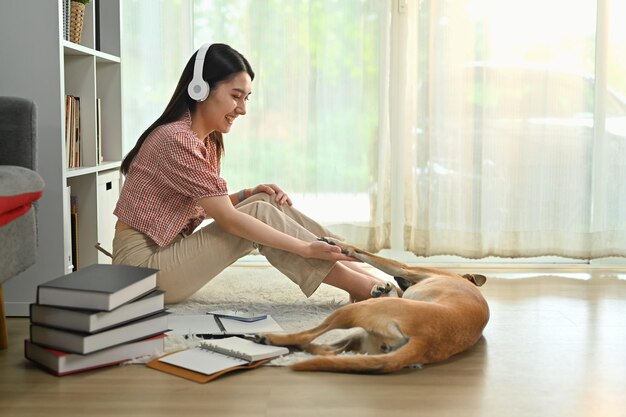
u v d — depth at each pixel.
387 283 2.55
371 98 3.63
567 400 1.83
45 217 2.63
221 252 2.55
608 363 2.11
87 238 3.13
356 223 3.70
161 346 2.13
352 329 2.32
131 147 3.71
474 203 3.62
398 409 1.75
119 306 2.01
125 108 3.70
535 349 2.24
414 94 3.71
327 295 2.89
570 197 3.64
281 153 3.69
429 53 3.58
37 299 2.03
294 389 1.87
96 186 3.12
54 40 2.61
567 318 2.62
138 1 3.65
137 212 2.53
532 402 1.81
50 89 2.62
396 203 3.79
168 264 2.53
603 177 3.62
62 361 1.96
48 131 2.62
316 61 3.64
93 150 3.13
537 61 3.60
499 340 2.33
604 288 3.14
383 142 3.65
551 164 3.63
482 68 3.58
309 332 2.12
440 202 3.65
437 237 3.66
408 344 1.97
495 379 1.97
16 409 1.74
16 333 2.41
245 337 2.22
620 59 3.59
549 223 3.65
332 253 2.47
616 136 3.61
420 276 2.53
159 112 3.70
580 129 3.62
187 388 1.87
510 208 3.65
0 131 2.30
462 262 3.74
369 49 3.62
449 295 2.24
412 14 3.69
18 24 2.61
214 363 2.01
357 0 3.61
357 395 1.84
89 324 1.95
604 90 3.58
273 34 3.63
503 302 2.87
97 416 1.70
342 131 3.66
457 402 1.80
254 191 2.84
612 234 3.64
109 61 3.45
